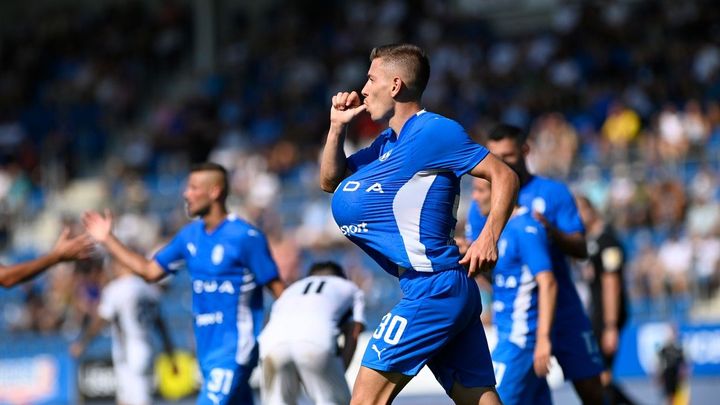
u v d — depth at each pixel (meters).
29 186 89.94
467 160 18.92
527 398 26.97
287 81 95.62
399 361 19.45
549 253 26.70
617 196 66.25
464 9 100.12
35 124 101.44
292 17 101.69
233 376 27.66
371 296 64.38
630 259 64.12
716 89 79.44
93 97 101.19
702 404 46.75
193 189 28.33
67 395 61.50
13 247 82.12
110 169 93.31
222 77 99.38
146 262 28.81
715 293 61.72
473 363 20.06
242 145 87.69
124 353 44.47
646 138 71.94
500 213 18.47
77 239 25.36
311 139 85.75
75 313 68.19
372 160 20.34
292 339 27.19
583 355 27.72
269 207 72.56
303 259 68.94
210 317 28.11
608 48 85.94
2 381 62.75
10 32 111.25
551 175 68.81
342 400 27.83
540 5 97.00
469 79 86.88
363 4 99.50
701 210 64.62
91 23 108.81
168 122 93.25
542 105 80.31
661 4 88.75
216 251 28.00
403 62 19.58
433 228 19.30
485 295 55.25
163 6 108.25
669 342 44.69
